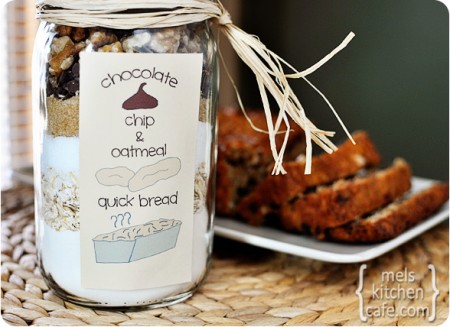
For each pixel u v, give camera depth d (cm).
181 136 44
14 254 54
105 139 43
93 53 42
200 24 45
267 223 57
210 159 47
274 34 92
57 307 46
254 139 62
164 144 43
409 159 89
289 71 92
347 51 89
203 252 47
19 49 79
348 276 53
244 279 52
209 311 47
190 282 47
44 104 44
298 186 55
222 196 59
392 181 58
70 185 44
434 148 87
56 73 43
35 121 46
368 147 63
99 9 42
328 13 89
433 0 84
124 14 42
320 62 45
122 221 43
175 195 44
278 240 54
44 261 46
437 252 58
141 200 43
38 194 47
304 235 55
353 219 53
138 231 44
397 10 86
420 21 85
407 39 86
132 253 44
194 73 43
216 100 47
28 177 65
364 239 53
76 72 42
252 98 93
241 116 68
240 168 60
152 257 44
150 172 43
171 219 44
